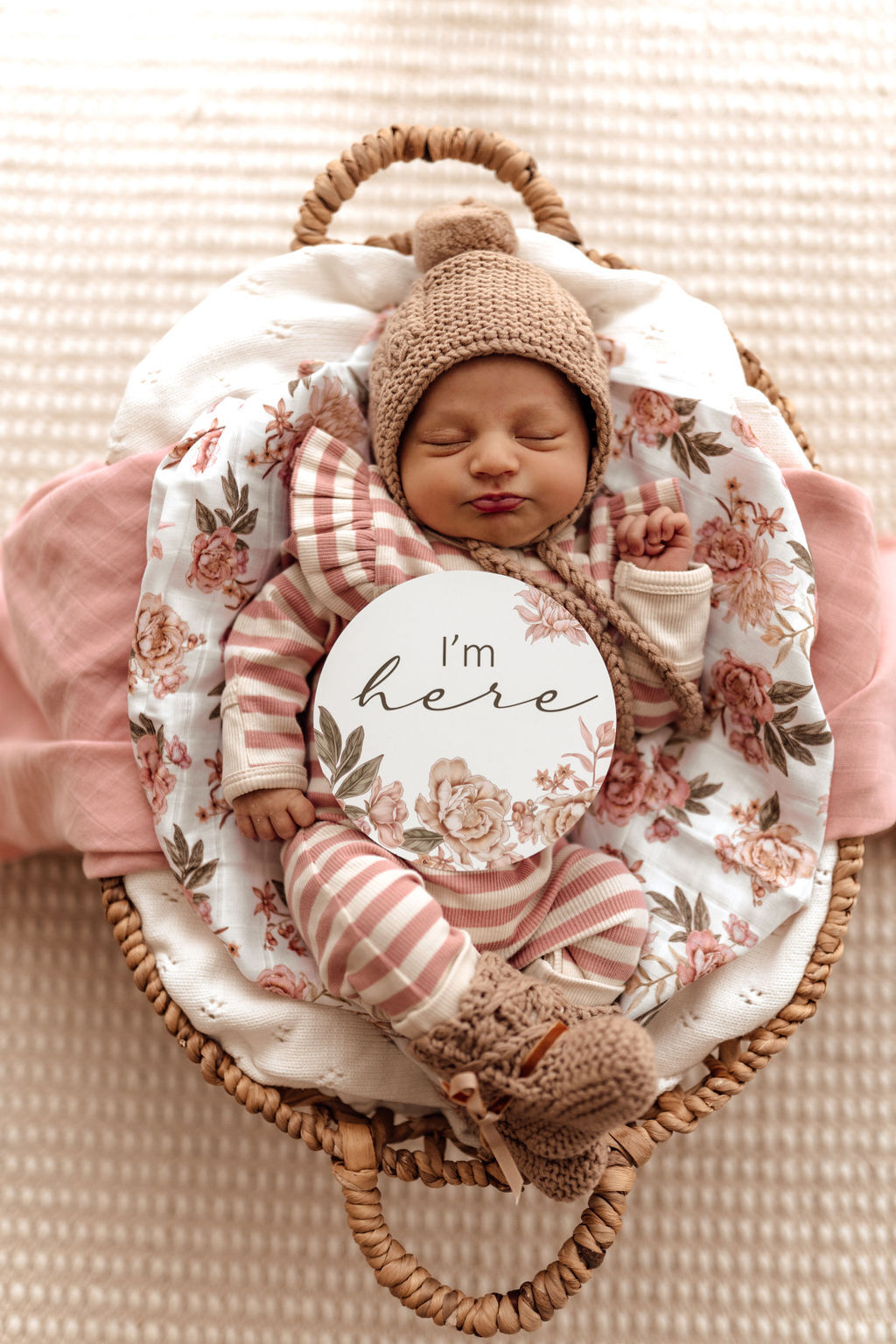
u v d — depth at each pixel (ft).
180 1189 3.90
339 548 3.23
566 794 3.13
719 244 4.60
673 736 3.59
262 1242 3.87
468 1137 3.20
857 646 3.45
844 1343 3.84
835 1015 4.11
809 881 3.26
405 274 3.64
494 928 3.14
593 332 3.41
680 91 4.68
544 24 4.69
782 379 4.53
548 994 2.84
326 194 3.61
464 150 3.67
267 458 3.34
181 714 3.22
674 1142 4.01
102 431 4.42
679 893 3.35
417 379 3.17
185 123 4.59
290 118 4.61
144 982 3.14
